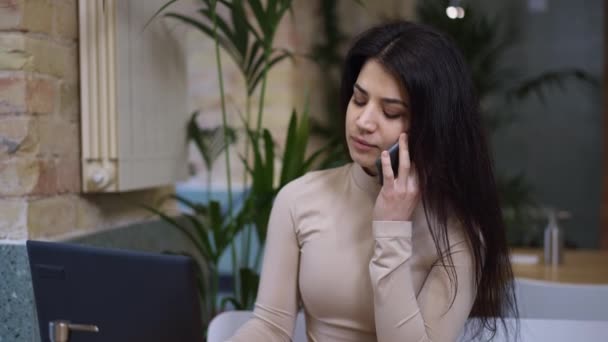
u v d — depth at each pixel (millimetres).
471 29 4520
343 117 1359
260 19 2119
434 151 1191
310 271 1292
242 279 2051
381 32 1226
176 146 2334
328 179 1362
